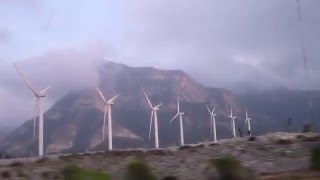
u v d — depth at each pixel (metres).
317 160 47.59
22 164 77.75
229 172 35.09
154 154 80.06
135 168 38.25
